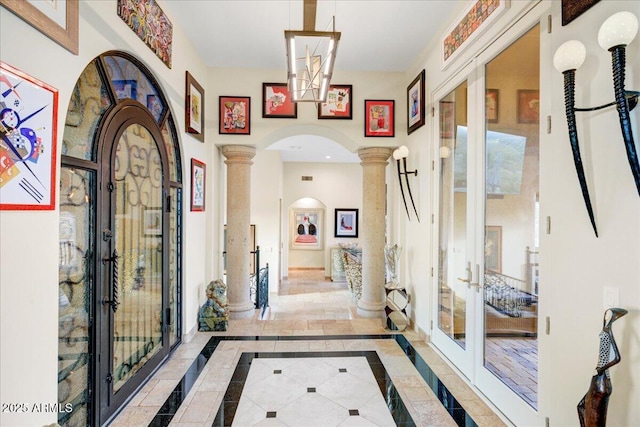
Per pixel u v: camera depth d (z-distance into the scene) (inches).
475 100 108.8
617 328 58.0
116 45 87.1
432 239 142.6
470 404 99.3
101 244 84.4
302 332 159.2
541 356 77.8
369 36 141.3
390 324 164.1
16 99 55.5
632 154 53.1
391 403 99.7
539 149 79.7
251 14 125.7
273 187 331.9
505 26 92.6
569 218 69.8
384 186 185.8
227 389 106.8
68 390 74.2
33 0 58.6
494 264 98.7
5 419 54.9
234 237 180.5
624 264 57.1
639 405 54.4
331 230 418.9
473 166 110.0
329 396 103.2
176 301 139.2
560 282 72.2
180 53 134.5
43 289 62.6
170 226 131.0
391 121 177.3
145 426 87.7
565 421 70.4
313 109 175.8
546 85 77.1
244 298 183.5
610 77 59.8
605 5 60.6
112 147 89.4
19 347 57.5
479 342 104.4
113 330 90.0
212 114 171.8
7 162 54.1
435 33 138.6
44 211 62.5
